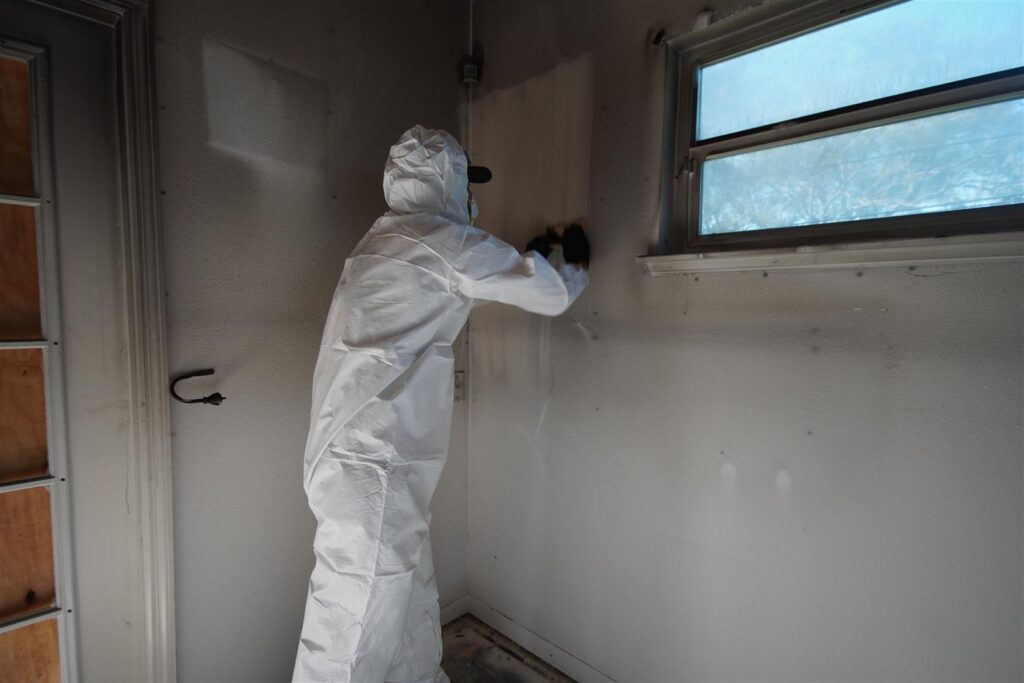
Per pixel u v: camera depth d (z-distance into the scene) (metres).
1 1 0.94
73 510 1.08
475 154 1.75
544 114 1.52
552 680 1.56
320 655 1.07
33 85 0.99
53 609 1.07
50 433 1.05
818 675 1.08
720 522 1.21
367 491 1.05
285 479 1.39
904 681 0.98
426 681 1.27
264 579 1.37
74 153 1.03
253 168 1.27
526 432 1.64
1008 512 0.86
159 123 1.11
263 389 1.33
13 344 0.99
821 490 1.05
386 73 1.52
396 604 1.10
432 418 1.15
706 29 1.17
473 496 1.85
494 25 1.66
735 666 1.21
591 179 1.41
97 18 1.03
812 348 1.05
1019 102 0.84
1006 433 0.85
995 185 0.87
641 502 1.36
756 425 1.14
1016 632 0.87
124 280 1.10
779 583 1.12
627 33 1.31
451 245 1.11
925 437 0.93
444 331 1.18
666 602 1.32
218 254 1.22
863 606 1.02
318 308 1.42
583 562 1.51
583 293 1.45
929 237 0.85
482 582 1.85
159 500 1.16
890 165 0.98
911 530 0.96
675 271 1.22
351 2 1.43
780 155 1.12
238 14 1.22
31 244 1.02
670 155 1.27
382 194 1.54
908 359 0.94
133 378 1.12
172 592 1.20
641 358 1.33
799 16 1.08
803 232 1.09
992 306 0.85
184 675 1.25
